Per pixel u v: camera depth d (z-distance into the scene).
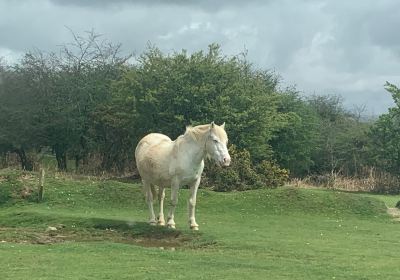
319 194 23.47
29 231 16.72
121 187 23.89
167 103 37.50
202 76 37.94
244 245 14.19
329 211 22.19
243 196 23.61
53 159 50.62
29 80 43.56
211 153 15.59
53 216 18.42
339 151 50.97
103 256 12.56
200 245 14.66
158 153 16.66
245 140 36.41
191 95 36.97
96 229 17.08
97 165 41.16
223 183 28.20
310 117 50.75
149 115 37.81
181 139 16.17
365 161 49.16
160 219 17.27
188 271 11.02
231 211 22.17
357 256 12.98
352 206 22.45
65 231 16.80
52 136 43.06
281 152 46.81
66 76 43.56
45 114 42.31
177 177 16.14
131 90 38.41
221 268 11.43
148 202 17.41
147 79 38.25
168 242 15.29
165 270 11.06
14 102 42.41
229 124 35.78
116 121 39.66
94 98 43.19
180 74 37.47
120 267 11.32
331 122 58.97
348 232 17.44
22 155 43.88
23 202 22.75
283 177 29.81
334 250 13.70
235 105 37.53
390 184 38.66
